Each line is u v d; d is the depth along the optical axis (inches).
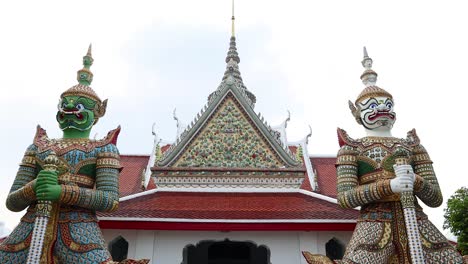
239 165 663.8
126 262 370.3
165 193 634.2
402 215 374.3
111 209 388.2
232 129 691.4
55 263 359.3
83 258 356.2
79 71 456.1
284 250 574.6
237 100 711.1
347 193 391.5
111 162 404.2
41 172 348.8
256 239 580.4
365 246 368.2
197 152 673.0
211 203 601.6
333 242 611.5
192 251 746.2
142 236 572.7
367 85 470.3
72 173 390.3
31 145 414.6
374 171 403.2
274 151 674.8
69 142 414.0
